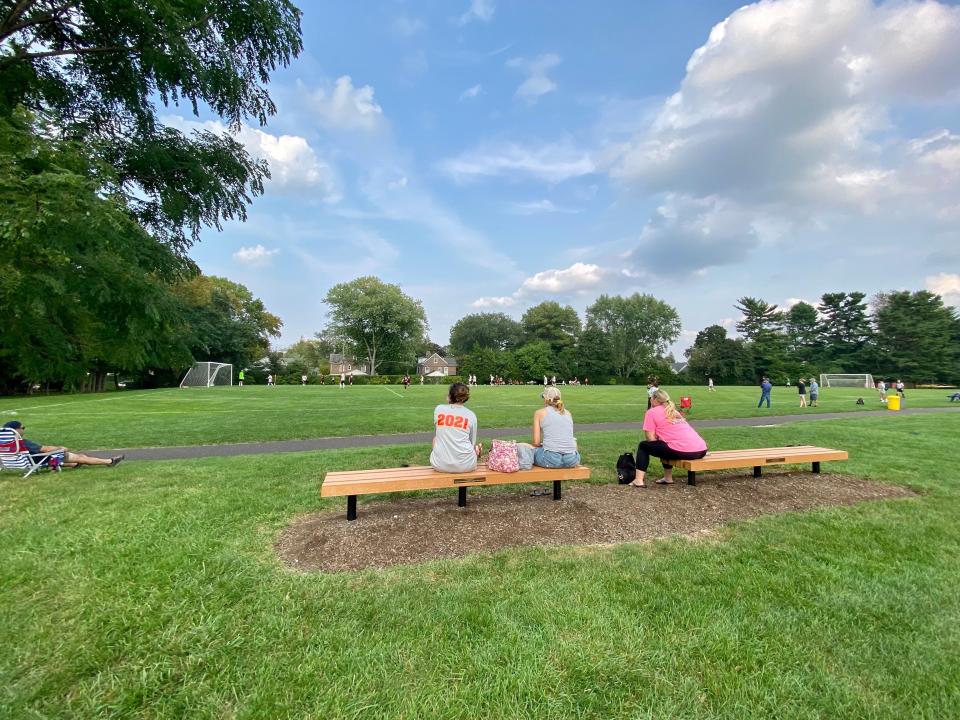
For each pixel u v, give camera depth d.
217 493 5.48
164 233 11.66
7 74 8.98
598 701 2.14
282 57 11.60
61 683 2.24
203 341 51.59
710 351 71.62
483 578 3.34
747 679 2.30
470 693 2.19
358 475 4.70
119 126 11.03
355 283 72.62
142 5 8.72
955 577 3.43
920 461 7.80
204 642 2.57
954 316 69.44
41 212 5.86
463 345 98.25
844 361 72.75
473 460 4.81
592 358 76.25
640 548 3.93
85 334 9.40
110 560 3.58
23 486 5.86
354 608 2.92
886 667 2.40
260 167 12.75
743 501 5.31
